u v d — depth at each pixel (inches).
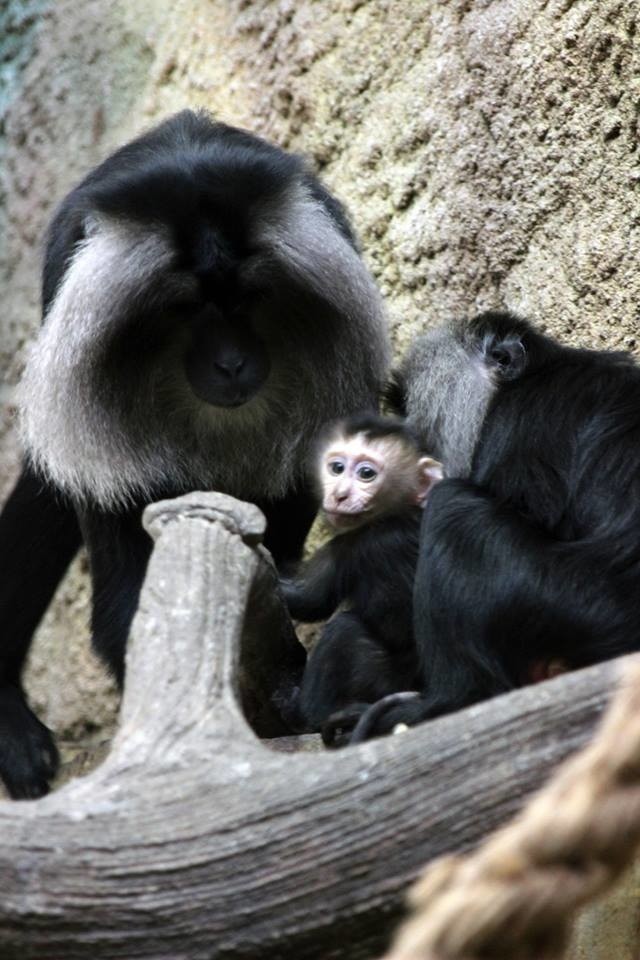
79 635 693.3
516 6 486.0
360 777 237.1
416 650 369.1
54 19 792.3
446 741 235.5
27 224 788.0
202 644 282.2
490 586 339.0
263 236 414.9
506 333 390.9
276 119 599.2
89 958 234.2
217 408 431.5
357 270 434.3
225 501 323.0
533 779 230.2
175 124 453.7
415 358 409.7
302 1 594.6
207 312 419.2
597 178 450.0
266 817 237.6
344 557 387.2
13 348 788.6
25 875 233.6
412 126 528.4
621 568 338.6
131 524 430.9
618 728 159.6
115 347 414.9
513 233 479.2
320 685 376.8
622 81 443.2
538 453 357.7
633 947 323.9
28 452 448.8
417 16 537.0
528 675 340.8
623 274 438.9
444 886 158.6
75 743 666.2
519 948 155.7
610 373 368.2
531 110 474.3
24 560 478.0
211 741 255.1
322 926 233.3
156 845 237.0
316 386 437.1
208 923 234.2
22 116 802.8
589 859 156.7
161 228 410.6
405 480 386.3
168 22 697.6
